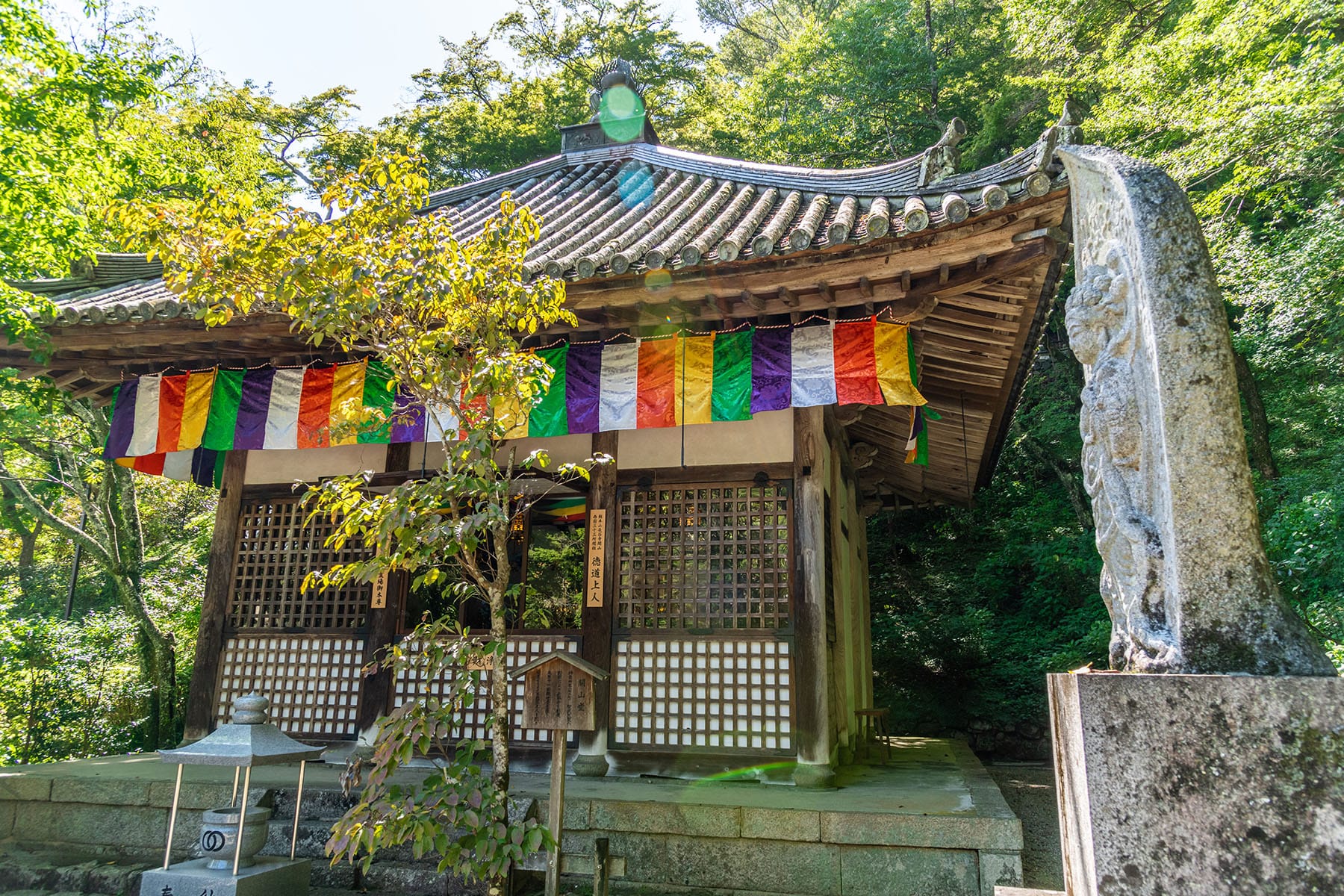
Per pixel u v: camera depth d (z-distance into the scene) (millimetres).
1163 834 2025
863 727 10133
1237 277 11289
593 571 6867
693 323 6754
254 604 7664
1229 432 2277
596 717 6570
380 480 7027
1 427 11469
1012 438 18938
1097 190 2949
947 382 8422
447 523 3637
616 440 7133
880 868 4637
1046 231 5172
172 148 10789
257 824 4113
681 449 6996
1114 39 15711
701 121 23172
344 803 5512
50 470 14875
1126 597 2576
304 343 7184
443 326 4574
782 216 6992
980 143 17812
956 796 5516
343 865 5137
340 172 4250
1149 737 2090
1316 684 1994
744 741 6316
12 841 5738
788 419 6848
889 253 5488
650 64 23656
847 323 6332
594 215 8906
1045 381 19422
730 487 6859
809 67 21891
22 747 8992
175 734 10648
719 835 4875
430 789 3520
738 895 4754
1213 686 2062
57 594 19516
